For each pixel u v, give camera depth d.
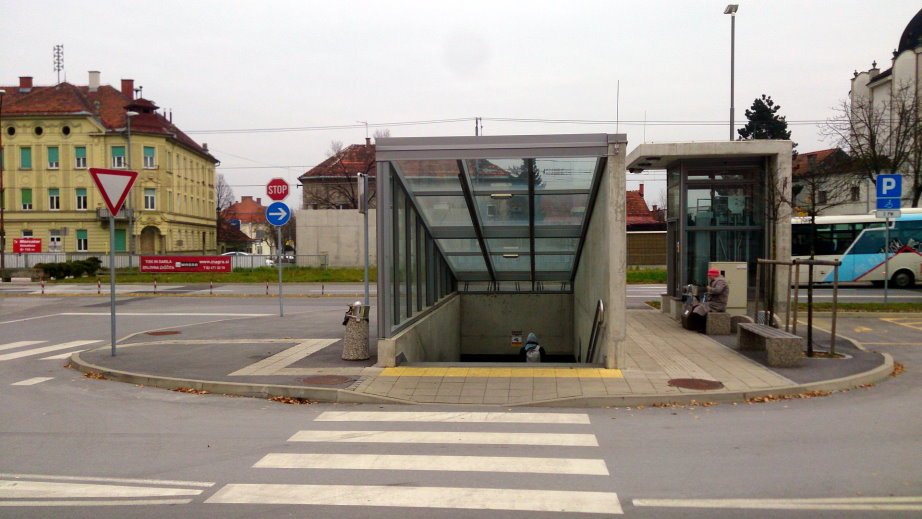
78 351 13.33
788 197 14.62
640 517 4.62
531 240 15.19
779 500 4.92
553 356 19.16
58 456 6.29
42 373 11.05
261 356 11.53
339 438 6.82
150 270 39.22
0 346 14.38
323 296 27.48
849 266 25.84
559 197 12.90
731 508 4.77
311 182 70.06
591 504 4.88
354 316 11.05
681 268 15.90
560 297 19.11
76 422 7.62
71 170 54.44
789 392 8.64
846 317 16.28
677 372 9.73
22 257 46.59
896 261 25.70
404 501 4.98
